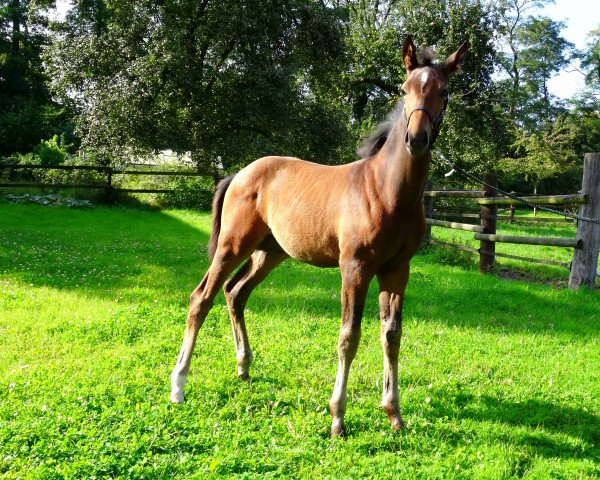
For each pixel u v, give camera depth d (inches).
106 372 169.2
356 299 135.9
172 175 776.3
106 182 724.0
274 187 162.6
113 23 692.7
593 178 307.9
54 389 153.9
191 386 161.9
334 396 137.8
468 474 119.0
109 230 489.1
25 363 177.3
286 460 121.1
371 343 209.2
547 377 179.9
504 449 130.0
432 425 141.9
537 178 1231.5
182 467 116.2
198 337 209.8
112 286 286.0
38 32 1222.9
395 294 143.6
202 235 489.4
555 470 122.1
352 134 888.9
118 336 205.9
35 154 835.4
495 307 271.9
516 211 1064.8
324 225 145.9
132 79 666.2
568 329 237.9
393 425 140.3
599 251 317.7
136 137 657.0
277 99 696.4
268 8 697.0
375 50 937.5
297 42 764.0
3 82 1155.3
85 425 131.4
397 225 131.5
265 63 704.4
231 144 724.7
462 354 201.5
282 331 218.4
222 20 666.2
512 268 403.2
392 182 129.6
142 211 642.8
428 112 121.2
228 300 177.3
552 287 319.9
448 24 925.8
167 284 294.2
